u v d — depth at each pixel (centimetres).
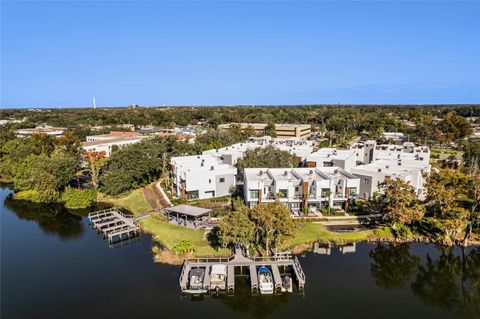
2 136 13775
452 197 5744
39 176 8081
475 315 3928
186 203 7350
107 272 4744
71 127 19800
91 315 3803
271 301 4106
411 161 8556
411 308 4034
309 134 19938
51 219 7081
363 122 19162
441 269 4991
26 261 5131
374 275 4728
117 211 7044
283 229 4747
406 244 5656
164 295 4200
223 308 3975
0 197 8769
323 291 4319
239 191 7906
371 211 6669
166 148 10381
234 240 4772
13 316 3781
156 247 5375
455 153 13038
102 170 9269
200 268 4656
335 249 5462
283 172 7538
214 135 13250
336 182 6862
